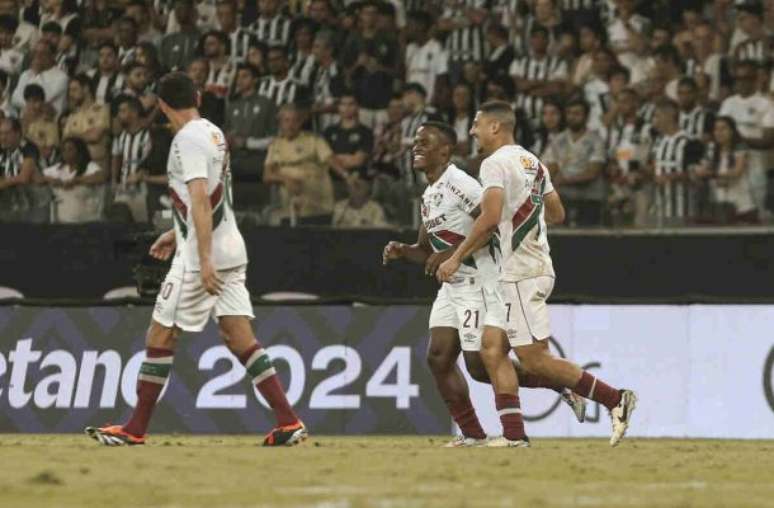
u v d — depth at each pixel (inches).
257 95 2357.3
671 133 2267.5
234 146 2329.0
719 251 2160.4
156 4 2475.4
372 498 671.1
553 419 1686.8
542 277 1148.5
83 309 1748.3
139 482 759.7
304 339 1716.3
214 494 692.1
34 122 2390.5
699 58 2347.4
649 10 2402.8
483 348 1187.3
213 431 1692.9
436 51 2425.0
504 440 1185.4
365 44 2421.3
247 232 2213.3
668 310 1715.1
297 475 809.5
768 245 2151.8
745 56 2335.1
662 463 954.7
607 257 2178.9
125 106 2338.8
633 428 1697.8
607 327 1718.8
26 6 2554.1
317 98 2385.6
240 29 2445.9
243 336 1103.0
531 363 1151.0
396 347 1699.1
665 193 2228.1
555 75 2367.1
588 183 2241.6
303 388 1702.8
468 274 1232.8
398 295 2186.3
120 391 1716.3
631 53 2362.2
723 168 2234.3
